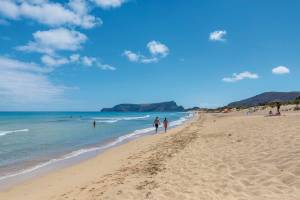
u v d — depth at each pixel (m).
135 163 13.28
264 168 8.47
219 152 11.85
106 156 17.92
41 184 11.85
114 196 8.02
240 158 10.09
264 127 17.25
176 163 11.20
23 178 13.23
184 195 7.35
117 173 11.55
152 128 45.28
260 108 76.69
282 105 68.19
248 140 13.27
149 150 17.20
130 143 23.73
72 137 32.56
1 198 10.15
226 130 20.05
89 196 8.67
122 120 83.62
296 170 7.73
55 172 14.20
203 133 21.05
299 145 10.23
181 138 20.33
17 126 55.75
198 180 8.47
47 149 22.92
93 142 27.48
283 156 9.18
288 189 6.79
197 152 12.78
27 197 9.98
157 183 8.72
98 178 11.30
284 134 13.01
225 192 7.21
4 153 20.94
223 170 9.09
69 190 10.06
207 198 6.96
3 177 13.55
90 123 66.19
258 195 6.72
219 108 149.75
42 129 46.09
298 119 21.22
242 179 7.96
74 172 13.79
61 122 72.88
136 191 8.19
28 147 24.19
